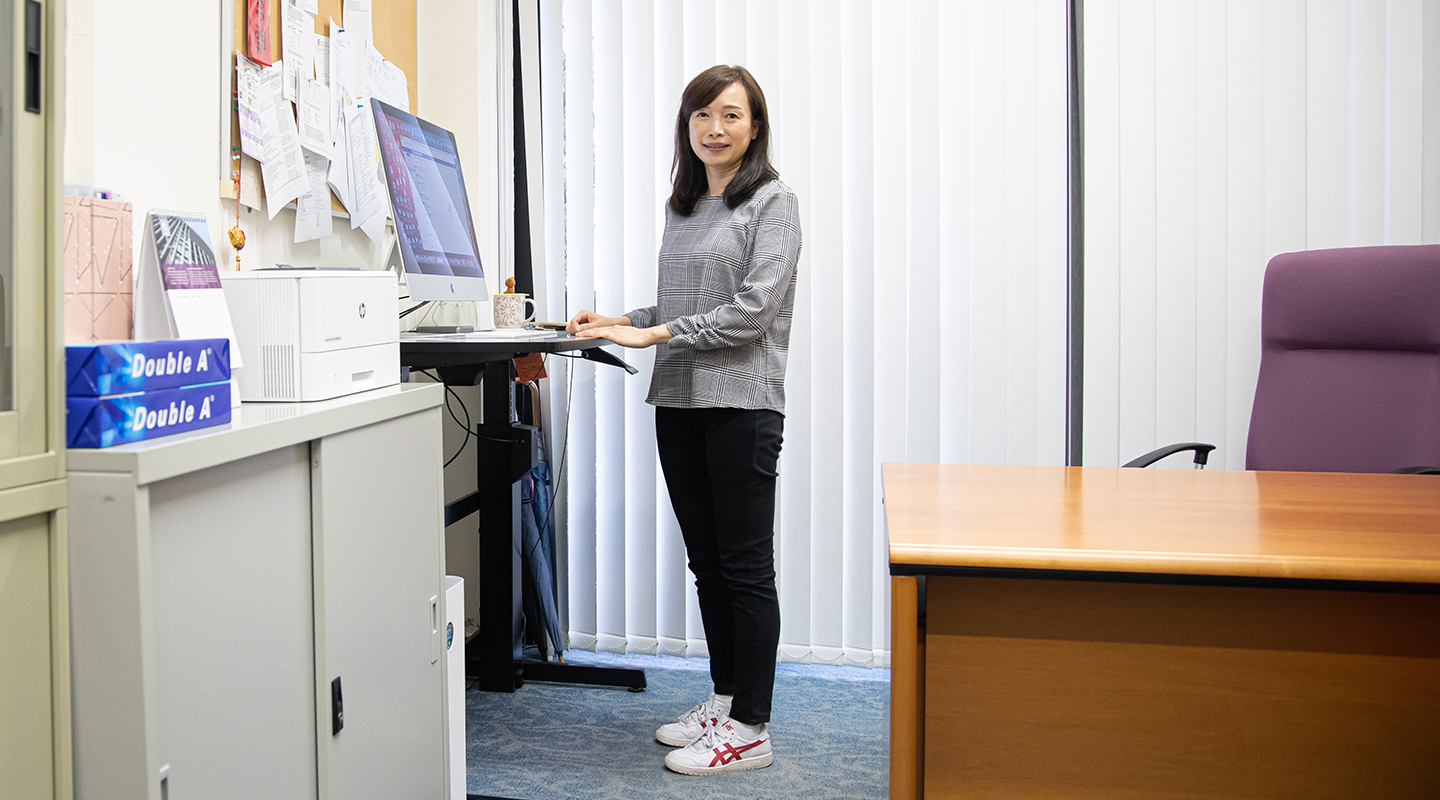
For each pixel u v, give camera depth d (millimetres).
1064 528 1174
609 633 2709
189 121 1630
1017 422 2562
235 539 1042
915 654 1070
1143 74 2482
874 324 2566
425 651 1507
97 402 887
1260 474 1640
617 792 1888
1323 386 2162
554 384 2699
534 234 2678
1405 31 2391
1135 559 1031
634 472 2691
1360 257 2119
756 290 1859
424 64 2588
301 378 1280
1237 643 1075
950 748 1118
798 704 2365
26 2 841
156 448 890
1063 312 2551
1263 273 2467
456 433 2666
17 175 826
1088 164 2514
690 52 2582
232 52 1727
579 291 2668
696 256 1978
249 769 1073
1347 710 1069
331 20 2070
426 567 1509
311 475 1193
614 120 2609
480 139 2611
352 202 2186
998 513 1274
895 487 1489
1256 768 1085
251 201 1798
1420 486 1517
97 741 891
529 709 2326
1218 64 2451
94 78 1413
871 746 2117
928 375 2551
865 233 2533
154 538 914
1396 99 2404
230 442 1000
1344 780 1075
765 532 1978
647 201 2617
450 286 1988
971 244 2533
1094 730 1099
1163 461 2535
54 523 871
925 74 2496
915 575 1064
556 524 2711
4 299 824
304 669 1186
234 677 1044
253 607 1077
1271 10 2432
